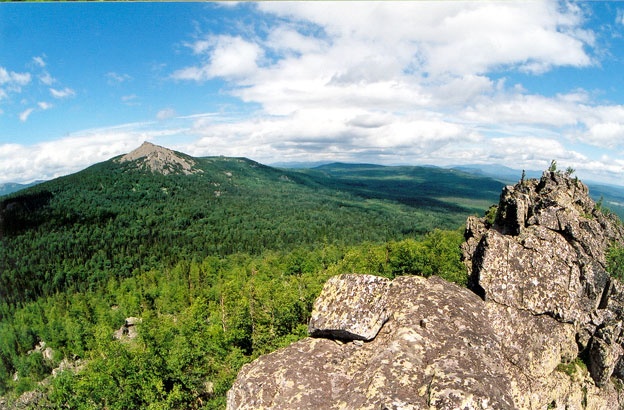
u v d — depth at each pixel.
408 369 11.26
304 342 14.98
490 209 73.31
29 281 174.12
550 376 29.73
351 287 15.84
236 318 58.41
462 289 17.03
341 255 161.12
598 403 32.00
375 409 10.07
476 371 11.15
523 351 29.55
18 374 78.38
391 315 14.58
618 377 35.41
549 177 52.97
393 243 97.00
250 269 162.12
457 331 13.40
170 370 42.62
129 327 117.88
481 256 33.72
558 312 31.53
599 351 32.75
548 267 33.25
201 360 46.12
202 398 44.38
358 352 13.73
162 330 57.28
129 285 160.00
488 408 9.66
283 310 57.53
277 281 107.06
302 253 167.12
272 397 12.20
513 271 32.75
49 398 51.69
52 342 99.94
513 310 31.27
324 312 15.38
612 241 46.78
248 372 13.49
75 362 91.38
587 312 33.66
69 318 117.44
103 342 52.09
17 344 87.56
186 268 176.00
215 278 157.00
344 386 12.08
